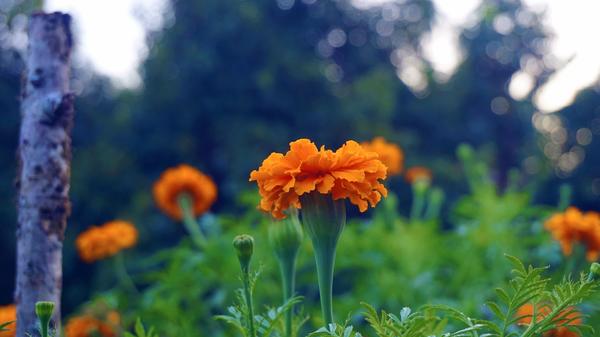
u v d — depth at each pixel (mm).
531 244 4715
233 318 1858
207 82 11203
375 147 4758
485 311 3090
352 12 13133
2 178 11906
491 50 13539
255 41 11188
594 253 3213
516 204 4660
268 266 3861
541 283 1626
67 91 2180
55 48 2162
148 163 11539
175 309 3754
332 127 11148
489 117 13516
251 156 10484
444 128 12914
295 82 11211
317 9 12641
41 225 2109
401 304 4227
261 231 4039
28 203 2117
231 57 11211
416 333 1622
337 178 1760
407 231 4781
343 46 13156
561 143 14805
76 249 10891
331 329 1679
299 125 11117
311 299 4586
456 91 13258
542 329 1679
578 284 1682
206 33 11266
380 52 13484
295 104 11164
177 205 4289
